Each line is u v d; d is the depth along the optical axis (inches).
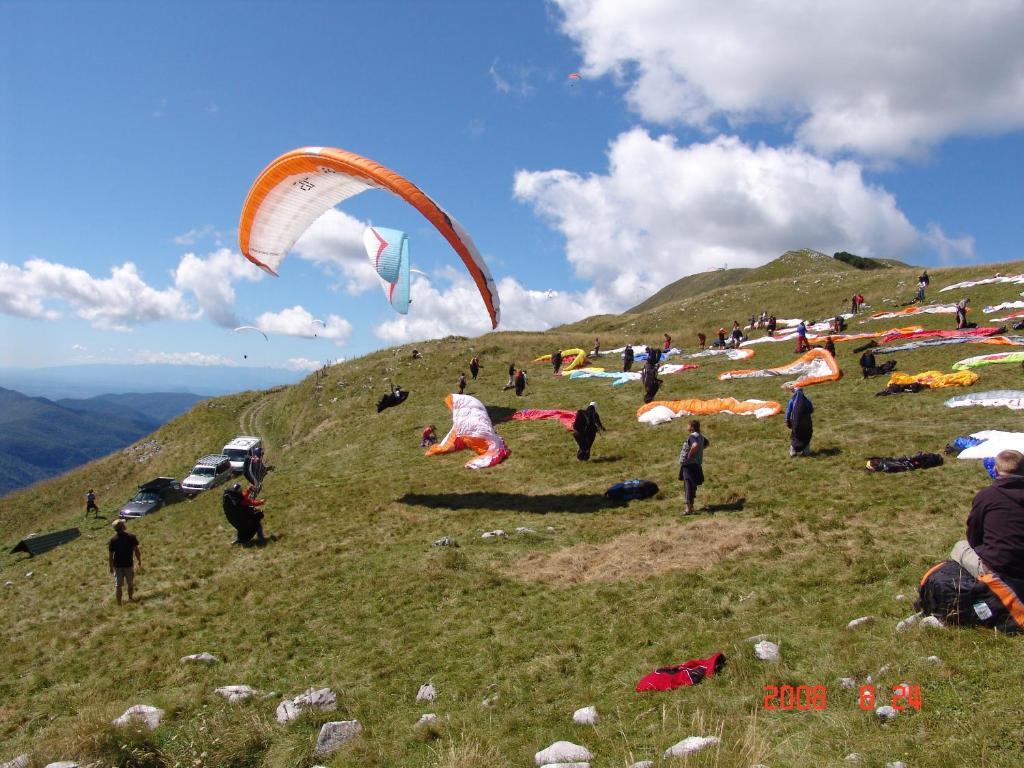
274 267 888.9
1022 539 255.6
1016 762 172.9
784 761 199.6
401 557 558.6
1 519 2091.5
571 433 1061.8
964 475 528.7
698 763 201.6
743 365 1418.6
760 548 441.1
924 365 1064.2
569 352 2011.6
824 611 319.9
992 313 1464.1
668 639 327.0
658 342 2203.5
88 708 354.6
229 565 634.2
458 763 238.5
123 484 2235.5
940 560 356.2
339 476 1045.2
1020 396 753.0
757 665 275.0
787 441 778.2
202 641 444.5
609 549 497.4
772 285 3095.5
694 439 564.1
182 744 289.9
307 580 537.6
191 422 2571.4
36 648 499.5
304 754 275.0
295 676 367.9
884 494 517.7
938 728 199.2
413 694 323.3
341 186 797.2
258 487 938.7
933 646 249.6
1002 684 215.0
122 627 507.5
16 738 350.9
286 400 2593.5
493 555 527.8
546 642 352.8
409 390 2016.5
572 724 262.8
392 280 872.9
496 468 903.7
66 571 763.4
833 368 1097.4
